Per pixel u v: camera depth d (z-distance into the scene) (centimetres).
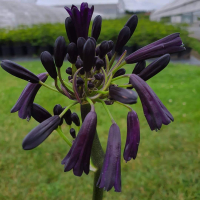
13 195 258
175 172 283
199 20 1404
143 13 4078
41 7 1830
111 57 111
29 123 395
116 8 2627
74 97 98
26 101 105
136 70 105
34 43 1040
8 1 1667
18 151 323
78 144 86
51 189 264
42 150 324
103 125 380
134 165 298
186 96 488
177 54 985
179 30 961
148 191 261
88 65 87
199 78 623
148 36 952
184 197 252
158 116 84
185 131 361
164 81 604
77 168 87
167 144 332
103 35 988
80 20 95
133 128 98
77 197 255
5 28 1191
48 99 483
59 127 105
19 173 287
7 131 369
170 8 1866
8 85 596
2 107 452
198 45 954
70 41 100
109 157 88
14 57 1064
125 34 99
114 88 84
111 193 260
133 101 80
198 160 300
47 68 92
